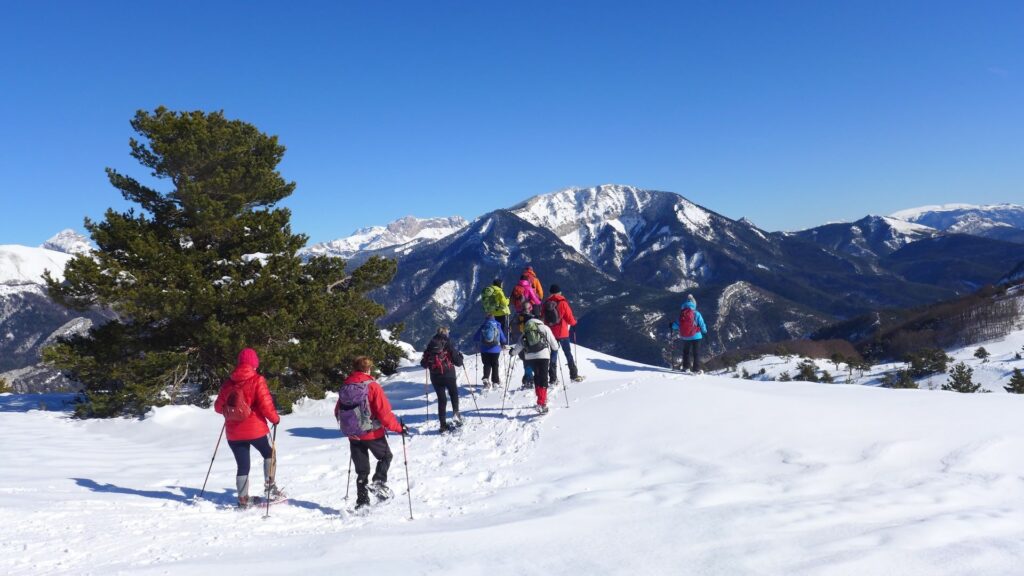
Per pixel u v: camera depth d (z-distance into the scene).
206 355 18.06
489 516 6.06
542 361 10.71
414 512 6.52
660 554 4.52
